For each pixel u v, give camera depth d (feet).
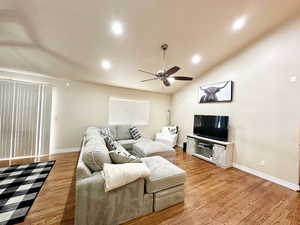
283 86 9.12
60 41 9.14
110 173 5.23
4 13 7.03
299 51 8.50
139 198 5.77
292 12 8.70
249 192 7.97
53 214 5.75
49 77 13.17
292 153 8.62
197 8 7.82
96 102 15.35
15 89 11.60
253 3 7.89
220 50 11.61
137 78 14.58
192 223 5.57
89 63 11.64
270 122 9.70
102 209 5.13
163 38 9.71
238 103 11.72
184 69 13.99
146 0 7.16
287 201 7.20
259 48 10.41
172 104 20.12
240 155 11.43
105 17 7.82
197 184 8.73
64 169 10.04
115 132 14.16
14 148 11.71
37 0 6.67
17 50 9.57
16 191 7.20
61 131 13.76
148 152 10.39
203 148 13.82
